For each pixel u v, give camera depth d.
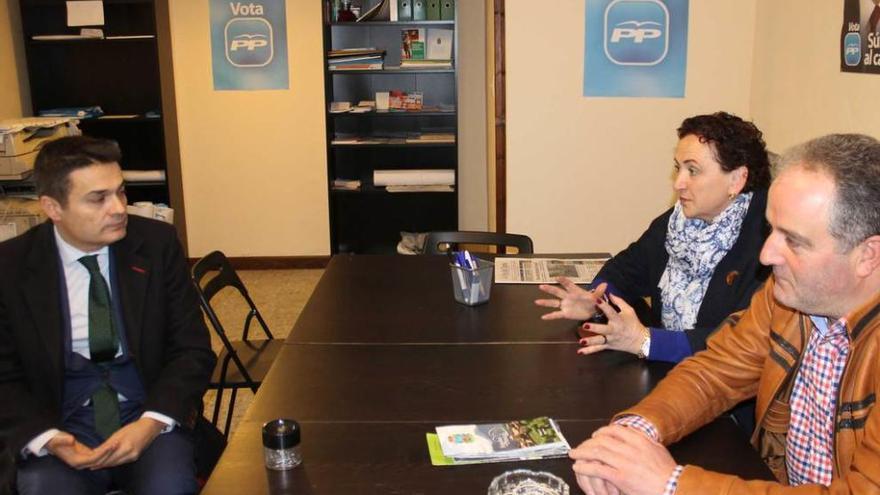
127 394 2.05
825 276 1.21
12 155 3.66
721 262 2.11
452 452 1.45
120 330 2.03
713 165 2.03
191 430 2.03
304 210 5.61
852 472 1.20
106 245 1.99
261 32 5.32
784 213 1.20
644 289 2.46
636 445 1.33
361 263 2.89
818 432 1.42
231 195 5.59
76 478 1.88
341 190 5.45
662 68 3.85
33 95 5.16
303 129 5.48
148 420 1.93
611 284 2.42
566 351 1.99
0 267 1.94
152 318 2.05
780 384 1.47
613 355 1.95
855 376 1.28
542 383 1.79
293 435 1.41
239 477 1.38
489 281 2.37
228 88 5.41
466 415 1.62
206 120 5.46
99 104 5.34
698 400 1.54
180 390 2.00
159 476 1.89
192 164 5.54
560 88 3.89
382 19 5.17
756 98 3.79
